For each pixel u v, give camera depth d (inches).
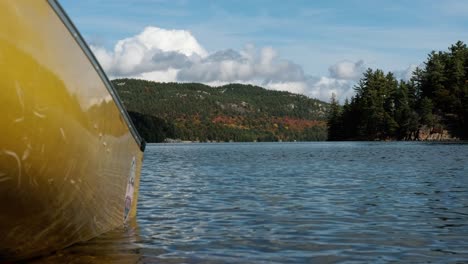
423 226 337.1
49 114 180.7
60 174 201.5
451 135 4650.6
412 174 789.2
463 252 263.6
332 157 1551.4
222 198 507.5
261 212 409.1
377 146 3011.8
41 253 238.4
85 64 203.8
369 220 363.6
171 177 800.9
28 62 165.0
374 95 5118.1
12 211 188.9
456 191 537.3
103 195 267.4
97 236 294.0
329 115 6033.5
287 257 254.8
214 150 2957.7
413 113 4825.3
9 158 170.2
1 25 153.1
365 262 244.8
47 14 171.9
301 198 500.4
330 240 295.3
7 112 161.6
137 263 236.5
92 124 221.3
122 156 289.3
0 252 213.6
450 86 4758.9
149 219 368.8
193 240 293.4
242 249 271.9
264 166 1100.5
